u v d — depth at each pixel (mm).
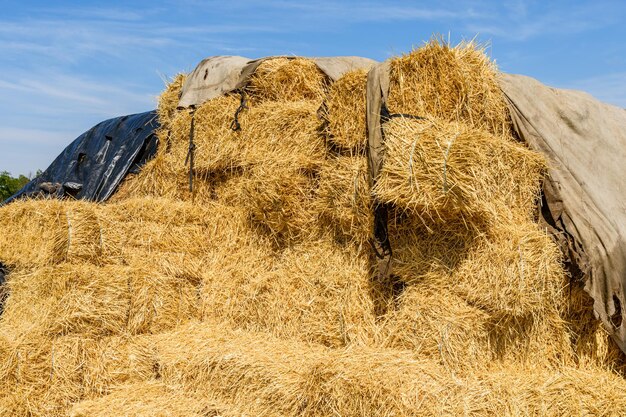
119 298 5211
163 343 5113
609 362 4238
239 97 6004
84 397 5000
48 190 7914
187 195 6383
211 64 6543
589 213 4246
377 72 4492
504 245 3926
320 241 4969
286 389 4105
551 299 4086
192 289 5719
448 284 4094
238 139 5777
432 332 4074
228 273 5586
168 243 5664
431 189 3824
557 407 3678
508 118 4484
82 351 5031
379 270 4391
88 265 5203
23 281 5488
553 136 4398
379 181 4094
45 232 5246
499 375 3908
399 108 4352
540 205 4340
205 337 5113
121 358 5141
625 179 4434
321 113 5043
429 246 4215
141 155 7914
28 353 4801
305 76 5770
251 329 5273
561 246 4172
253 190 5211
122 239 5484
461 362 3982
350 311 4613
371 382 3676
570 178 4316
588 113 4551
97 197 7668
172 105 7297
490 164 3986
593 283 4102
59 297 4984
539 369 4137
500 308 3877
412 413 3494
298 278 5023
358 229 4594
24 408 4758
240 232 5672
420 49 4355
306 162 5012
